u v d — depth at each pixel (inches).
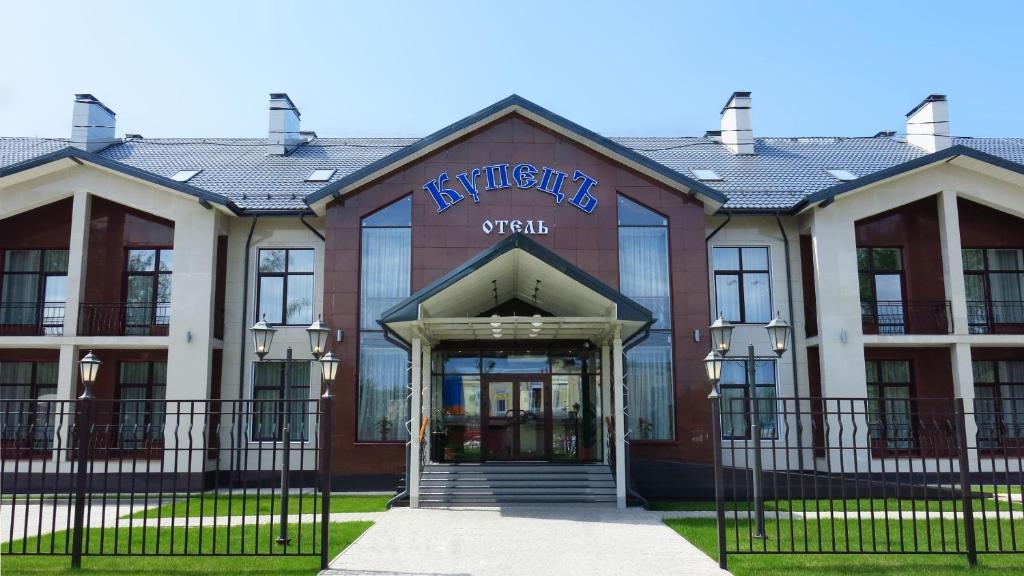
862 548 351.6
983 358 758.5
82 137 888.3
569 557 373.7
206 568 341.7
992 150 917.8
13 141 924.0
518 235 510.0
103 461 691.4
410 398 659.4
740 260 753.6
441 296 543.8
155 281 742.5
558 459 709.3
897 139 960.3
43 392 743.1
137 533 438.9
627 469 578.2
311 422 709.9
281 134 888.9
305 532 440.8
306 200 687.7
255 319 733.3
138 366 742.5
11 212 721.6
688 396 680.4
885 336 703.1
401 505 562.9
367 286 693.9
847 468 684.7
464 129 700.0
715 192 685.9
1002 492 639.1
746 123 897.5
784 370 730.2
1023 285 774.5
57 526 476.7
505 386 721.0
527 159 706.8
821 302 703.1
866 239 753.6
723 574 336.5
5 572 333.4
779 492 639.8
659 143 959.6
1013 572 333.7
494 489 590.6
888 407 740.0
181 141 952.3
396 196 701.3
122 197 719.1
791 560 361.1
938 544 395.2
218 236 738.2
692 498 641.6
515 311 717.3
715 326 440.5
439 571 342.6
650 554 379.9
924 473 347.3
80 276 711.1
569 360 724.7
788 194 758.5
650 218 706.8
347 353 681.0
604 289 525.7
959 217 768.3
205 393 687.7
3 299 751.1
